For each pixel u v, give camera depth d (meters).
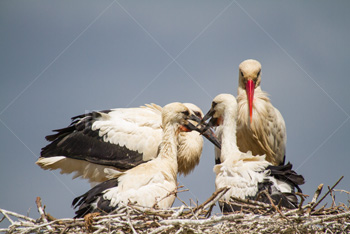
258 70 14.23
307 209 9.91
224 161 12.30
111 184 11.76
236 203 10.61
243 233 9.91
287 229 9.98
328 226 10.03
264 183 11.56
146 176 11.78
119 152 14.27
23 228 9.99
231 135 12.91
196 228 9.88
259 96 14.28
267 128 14.17
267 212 10.19
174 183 12.16
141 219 10.14
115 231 9.94
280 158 14.75
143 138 14.27
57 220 9.98
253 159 12.28
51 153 14.69
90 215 9.94
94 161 14.36
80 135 14.62
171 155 12.64
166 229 9.68
